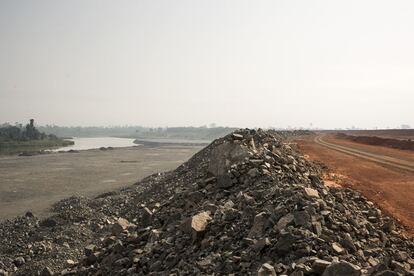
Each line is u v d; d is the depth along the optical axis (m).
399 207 15.41
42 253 22.08
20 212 35.69
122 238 16.36
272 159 18.28
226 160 19.50
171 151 129.75
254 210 12.54
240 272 9.62
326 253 9.35
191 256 11.77
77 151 128.75
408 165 27.00
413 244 11.41
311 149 39.19
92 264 15.52
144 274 12.26
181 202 17.50
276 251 9.75
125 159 96.06
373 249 10.45
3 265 20.70
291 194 12.62
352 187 18.48
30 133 178.12
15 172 67.62
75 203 35.62
